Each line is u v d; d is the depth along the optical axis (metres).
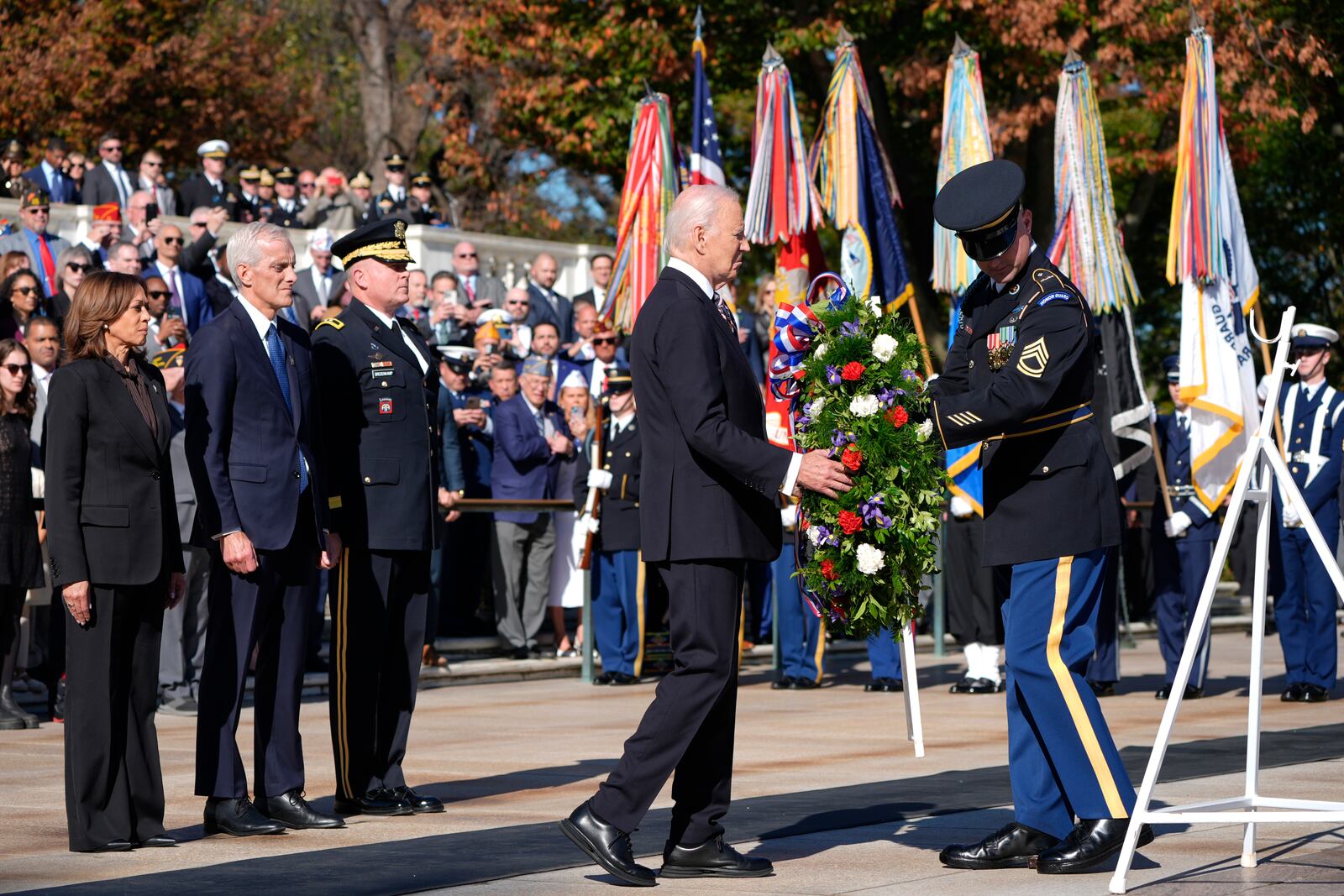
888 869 9.91
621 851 9.48
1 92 47.62
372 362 12.49
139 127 51.44
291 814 11.57
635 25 43.50
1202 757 14.40
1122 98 47.91
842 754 15.15
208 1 54.41
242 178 30.95
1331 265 49.88
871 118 21.23
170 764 15.02
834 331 10.12
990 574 20.83
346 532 12.27
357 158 66.06
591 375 25.73
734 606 9.77
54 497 10.79
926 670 24.02
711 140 22.55
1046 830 9.99
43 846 10.98
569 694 21.28
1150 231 52.66
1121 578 28.30
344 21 64.25
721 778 9.77
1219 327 20.48
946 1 41.53
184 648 19.27
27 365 17.78
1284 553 19.84
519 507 23.47
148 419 11.17
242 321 11.71
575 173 59.97
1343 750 14.94
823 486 9.76
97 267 23.06
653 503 9.77
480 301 26.53
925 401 10.02
